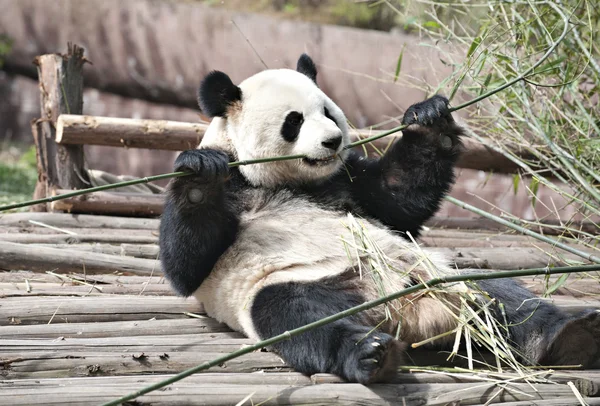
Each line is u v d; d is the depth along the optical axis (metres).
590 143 10.84
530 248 12.59
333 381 7.39
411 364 8.12
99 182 15.24
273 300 7.96
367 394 7.12
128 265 11.35
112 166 30.94
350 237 8.67
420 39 13.80
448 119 9.18
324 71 28.00
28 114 33.38
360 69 27.47
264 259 8.47
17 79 33.78
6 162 27.36
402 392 7.22
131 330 8.67
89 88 32.50
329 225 8.84
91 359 7.66
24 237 12.23
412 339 8.18
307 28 28.52
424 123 9.00
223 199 8.30
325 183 9.62
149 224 13.81
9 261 10.98
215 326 8.90
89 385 7.08
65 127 14.35
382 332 7.61
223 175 7.89
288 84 9.20
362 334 7.27
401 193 9.62
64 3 32.28
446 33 14.64
